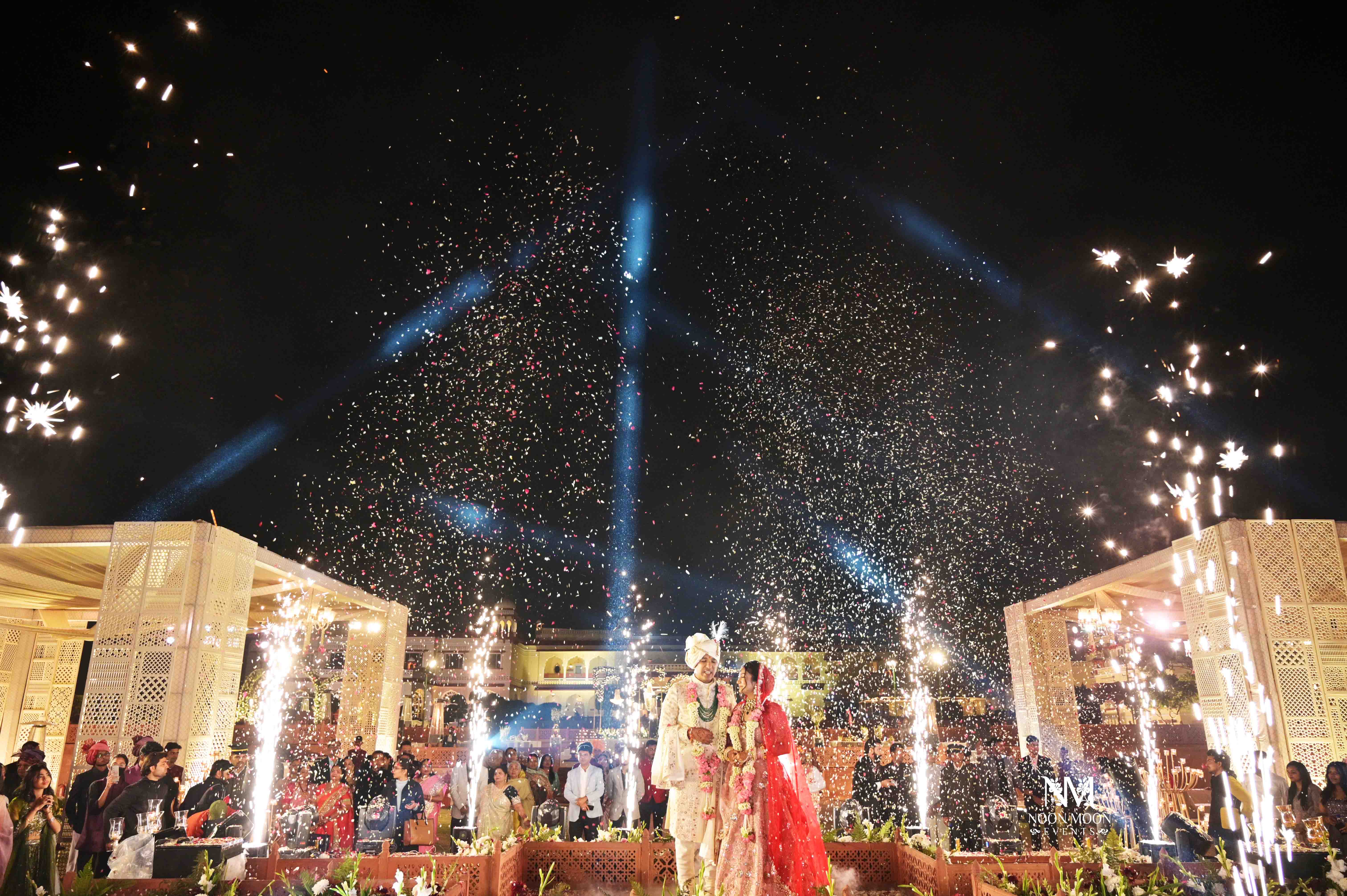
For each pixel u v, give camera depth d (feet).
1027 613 61.93
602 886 22.18
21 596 50.14
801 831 18.51
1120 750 62.08
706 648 20.58
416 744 68.28
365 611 61.77
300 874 19.58
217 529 37.70
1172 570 44.60
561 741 95.30
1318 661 34.01
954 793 33.37
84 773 29.37
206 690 36.37
